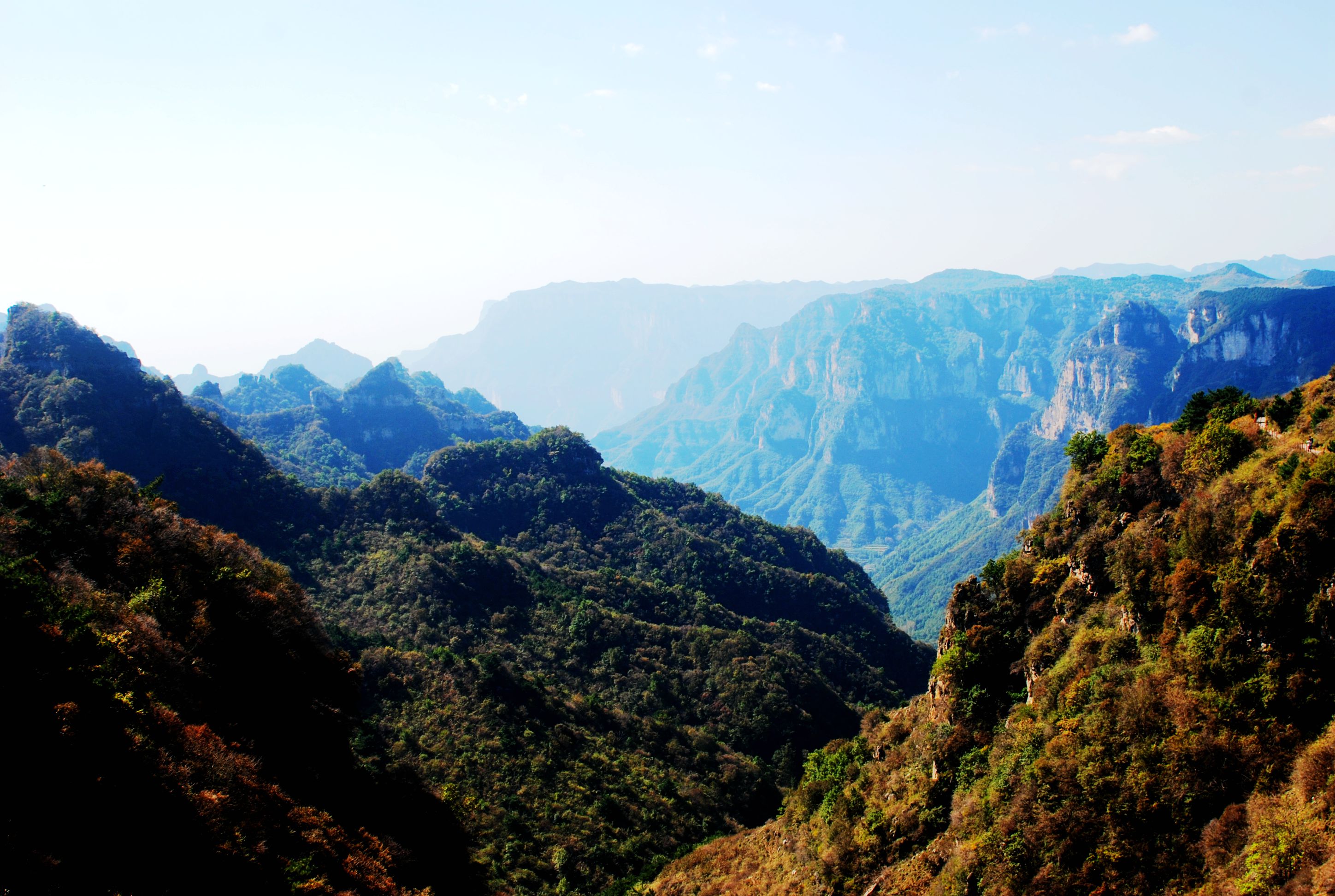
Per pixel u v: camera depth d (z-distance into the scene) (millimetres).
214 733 55125
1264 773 37656
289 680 71500
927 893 50281
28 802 40750
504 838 83938
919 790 58094
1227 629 41938
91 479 75250
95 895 39625
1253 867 34719
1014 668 58562
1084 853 42094
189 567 71938
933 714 63438
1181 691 42844
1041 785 45469
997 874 44906
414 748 95000
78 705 45875
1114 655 49438
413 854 66250
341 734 75562
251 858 47469
